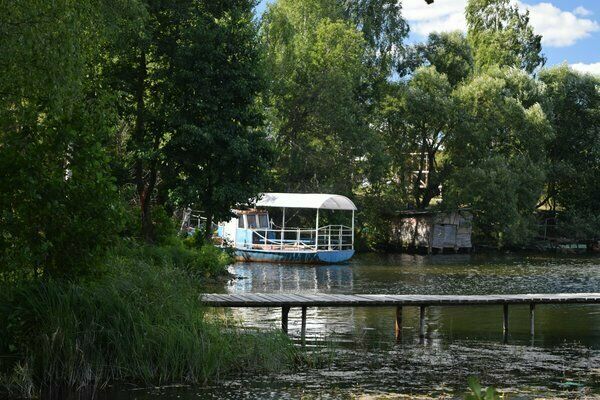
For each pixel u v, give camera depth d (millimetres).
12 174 10555
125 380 10039
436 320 17484
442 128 52500
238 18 28438
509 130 53500
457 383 10516
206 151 27594
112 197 11125
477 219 51375
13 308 10031
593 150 59250
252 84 28234
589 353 13289
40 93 12305
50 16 12117
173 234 28844
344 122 46750
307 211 47188
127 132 30016
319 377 10664
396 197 51438
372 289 25297
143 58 27766
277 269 33250
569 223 57250
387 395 9617
